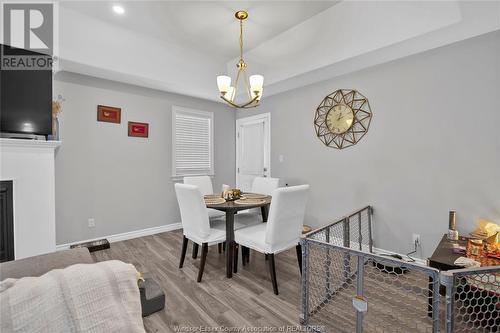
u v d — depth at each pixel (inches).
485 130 84.6
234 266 95.1
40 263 52.0
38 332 24.6
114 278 30.9
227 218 90.0
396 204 106.0
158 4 98.0
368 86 113.8
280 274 93.2
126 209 135.7
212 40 126.7
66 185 117.0
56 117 106.9
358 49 99.1
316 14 107.1
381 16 92.0
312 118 137.1
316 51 113.0
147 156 143.3
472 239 77.5
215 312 69.4
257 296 77.7
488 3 71.4
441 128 93.7
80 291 28.0
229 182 186.4
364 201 116.1
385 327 62.4
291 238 86.5
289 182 150.6
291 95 148.3
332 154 128.5
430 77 95.9
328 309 70.1
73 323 25.9
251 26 114.0
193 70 142.9
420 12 83.4
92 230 124.5
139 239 135.0
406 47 93.6
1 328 24.0
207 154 172.7
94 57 109.7
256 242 84.1
